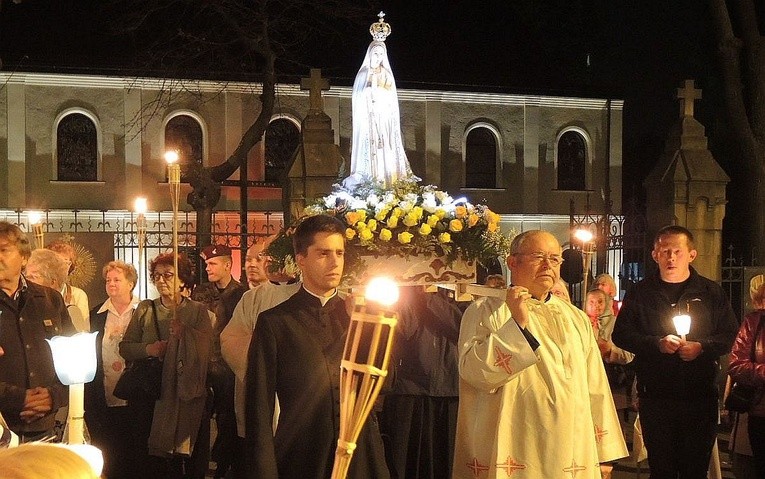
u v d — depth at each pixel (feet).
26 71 80.53
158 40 80.23
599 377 15.94
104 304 22.71
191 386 21.01
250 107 85.25
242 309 18.99
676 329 19.63
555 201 94.07
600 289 30.01
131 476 21.61
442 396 21.84
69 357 10.75
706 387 20.08
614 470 29.43
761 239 46.65
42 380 16.79
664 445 20.22
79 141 82.84
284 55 85.61
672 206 38.70
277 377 13.03
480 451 14.92
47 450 5.06
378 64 35.91
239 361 18.84
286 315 13.23
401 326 21.59
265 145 85.51
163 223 81.15
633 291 21.09
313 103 40.32
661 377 20.12
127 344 21.27
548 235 15.92
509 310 15.20
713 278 38.58
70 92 82.28
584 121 94.79
